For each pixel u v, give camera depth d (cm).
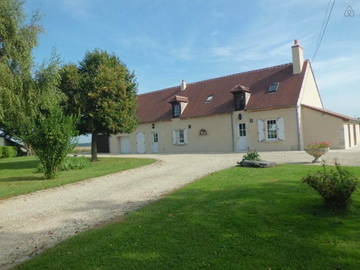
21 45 1426
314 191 675
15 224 625
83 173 1326
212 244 435
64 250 448
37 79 1550
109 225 555
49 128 1205
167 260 395
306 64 2327
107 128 1891
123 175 1228
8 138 3422
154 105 3045
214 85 2745
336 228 470
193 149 2602
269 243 427
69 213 686
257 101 2264
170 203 679
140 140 2991
